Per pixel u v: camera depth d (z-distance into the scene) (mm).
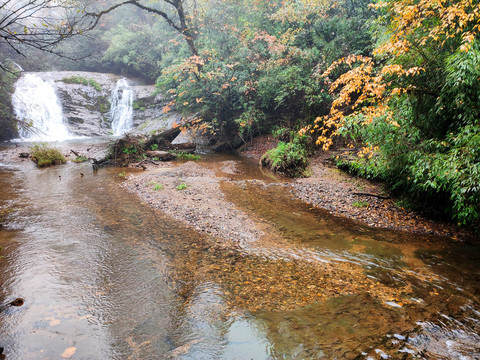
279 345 3102
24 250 5484
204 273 4781
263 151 16031
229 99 17531
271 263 5129
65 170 12406
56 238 6043
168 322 3568
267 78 14945
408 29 5680
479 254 5426
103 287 4355
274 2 17250
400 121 6328
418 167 6215
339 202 8352
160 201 8430
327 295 4113
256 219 7230
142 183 10219
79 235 6207
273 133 15969
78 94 22234
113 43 25188
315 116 14727
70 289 4277
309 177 10992
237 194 9195
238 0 18578
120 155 14062
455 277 4605
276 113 16984
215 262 5156
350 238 6184
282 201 8602
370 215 7406
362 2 14391
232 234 6352
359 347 3039
